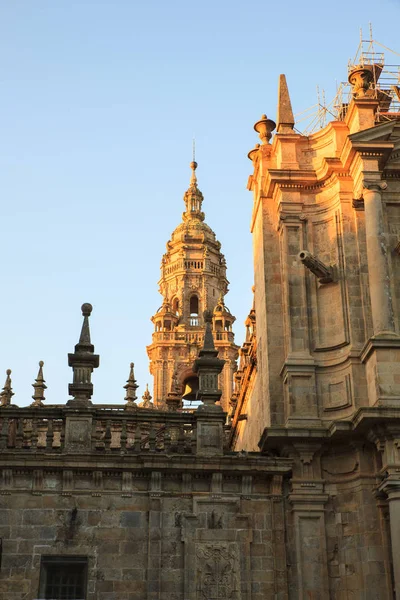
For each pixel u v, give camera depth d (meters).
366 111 26.08
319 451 23.61
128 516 22.50
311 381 24.31
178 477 23.06
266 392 25.86
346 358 24.17
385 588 21.80
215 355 24.98
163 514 22.62
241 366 38.22
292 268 25.84
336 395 24.09
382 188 24.81
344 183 26.11
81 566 21.95
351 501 23.16
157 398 90.50
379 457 22.88
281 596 22.11
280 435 23.27
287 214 26.39
